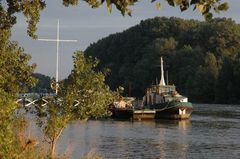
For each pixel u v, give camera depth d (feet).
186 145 153.48
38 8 58.18
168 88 324.80
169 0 24.50
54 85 84.53
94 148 139.33
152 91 321.93
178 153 135.23
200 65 609.83
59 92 83.71
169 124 249.55
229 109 422.41
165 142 161.48
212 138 176.24
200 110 402.93
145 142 160.35
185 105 285.02
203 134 192.34
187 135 187.83
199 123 255.91
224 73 561.02
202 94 582.76
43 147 79.71
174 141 165.07
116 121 267.39
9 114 36.60
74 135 172.86
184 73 638.53
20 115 72.18
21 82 73.26
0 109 36.24
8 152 36.04
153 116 286.87
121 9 26.21
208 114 342.85
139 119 282.77
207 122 263.49
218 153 136.05
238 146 151.74
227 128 222.28
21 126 68.85
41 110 83.87
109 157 124.67
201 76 586.45
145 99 325.21
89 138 165.68
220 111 386.52
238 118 296.51
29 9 57.52
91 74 84.33
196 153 135.74
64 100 82.84
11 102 37.32
